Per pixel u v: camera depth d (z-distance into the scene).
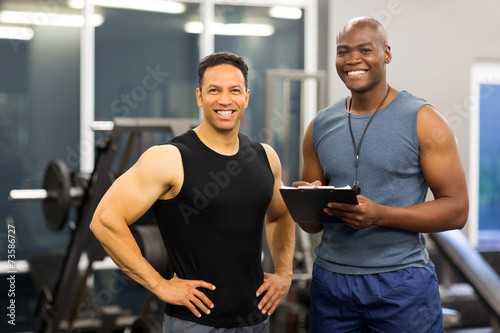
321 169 2.09
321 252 2.01
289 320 3.97
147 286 1.78
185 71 5.27
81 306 4.15
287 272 2.04
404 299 1.86
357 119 1.93
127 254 1.76
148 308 3.68
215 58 1.81
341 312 1.96
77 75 4.98
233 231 1.80
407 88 5.46
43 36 4.88
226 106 1.77
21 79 4.83
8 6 4.78
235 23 5.36
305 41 5.52
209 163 1.79
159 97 5.21
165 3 5.19
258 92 5.43
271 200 2.03
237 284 1.82
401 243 1.88
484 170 5.75
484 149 5.75
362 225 1.78
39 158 4.89
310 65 5.52
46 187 3.89
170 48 5.22
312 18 5.50
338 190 1.68
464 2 5.55
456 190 1.83
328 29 5.30
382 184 1.88
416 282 1.87
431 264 1.95
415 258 1.89
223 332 1.81
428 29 5.48
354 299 1.91
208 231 1.79
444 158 1.82
